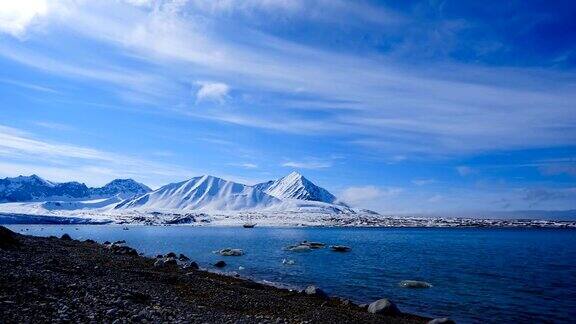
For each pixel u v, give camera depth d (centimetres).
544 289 4934
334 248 10144
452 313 3600
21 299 1664
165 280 3503
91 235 16650
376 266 6881
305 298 3572
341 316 2838
